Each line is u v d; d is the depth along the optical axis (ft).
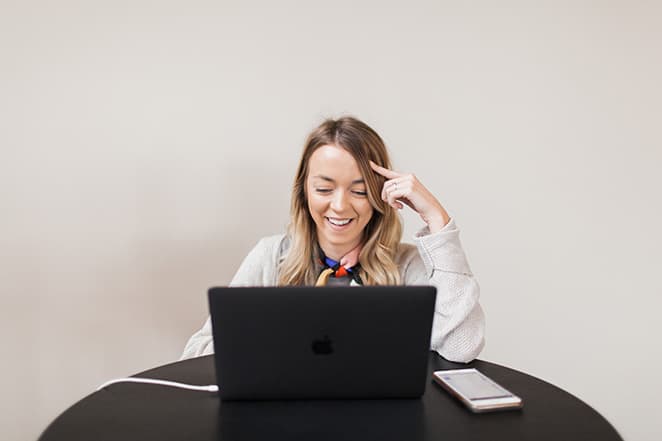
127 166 6.93
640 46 7.27
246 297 3.18
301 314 3.22
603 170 7.35
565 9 7.18
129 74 6.87
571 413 3.39
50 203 6.86
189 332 7.20
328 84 7.07
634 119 7.33
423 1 7.07
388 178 5.04
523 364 7.45
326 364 3.33
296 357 3.31
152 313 7.13
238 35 6.95
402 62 7.11
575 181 7.34
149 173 6.96
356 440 3.00
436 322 4.58
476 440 3.01
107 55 6.83
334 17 7.02
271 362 3.31
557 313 7.45
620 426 7.59
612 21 7.23
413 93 7.14
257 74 6.99
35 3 6.70
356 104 7.11
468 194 7.26
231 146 7.02
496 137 7.23
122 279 7.05
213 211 7.07
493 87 7.19
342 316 3.23
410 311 3.25
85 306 7.04
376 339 3.29
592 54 7.24
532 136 7.26
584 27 7.22
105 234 6.98
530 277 7.39
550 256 7.39
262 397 3.43
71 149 6.84
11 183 6.78
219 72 6.95
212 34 6.92
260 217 7.13
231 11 6.93
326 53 7.04
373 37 7.06
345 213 5.07
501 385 3.89
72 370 7.09
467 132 7.21
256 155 7.06
